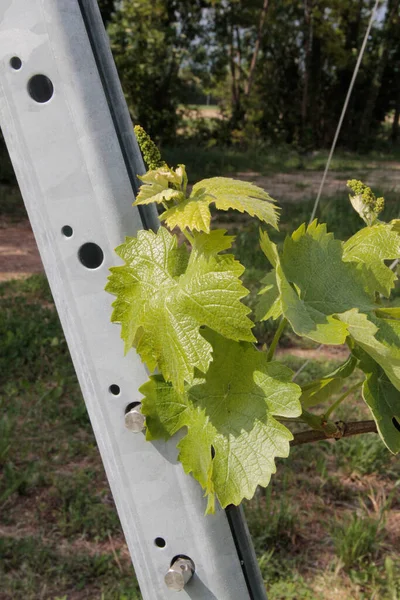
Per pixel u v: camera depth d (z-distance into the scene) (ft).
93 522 7.38
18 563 6.78
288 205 25.52
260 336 12.25
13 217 25.07
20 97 1.51
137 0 47.70
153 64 49.08
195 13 51.06
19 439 8.91
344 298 1.48
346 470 8.29
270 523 7.17
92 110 1.49
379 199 1.69
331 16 55.88
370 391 1.47
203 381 1.40
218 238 1.34
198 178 37.14
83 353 1.63
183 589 1.69
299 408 1.34
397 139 61.52
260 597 1.72
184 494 1.64
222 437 1.37
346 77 56.75
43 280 15.98
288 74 56.18
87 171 1.52
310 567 6.75
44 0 1.45
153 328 1.35
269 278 1.52
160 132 49.88
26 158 1.55
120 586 6.43
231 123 53.88
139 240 1.41
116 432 1.64
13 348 11.50
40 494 7.93
